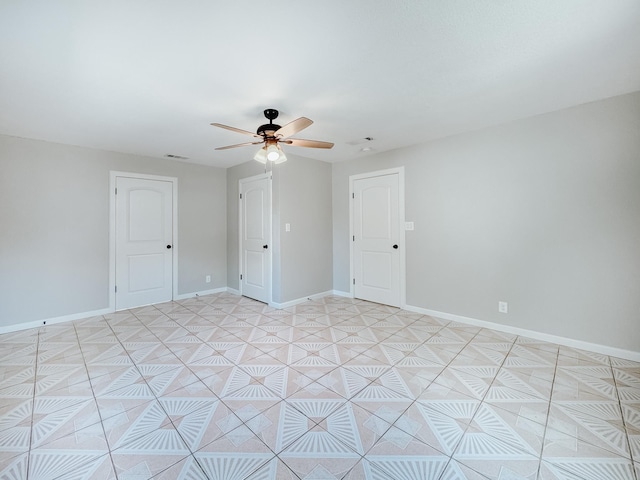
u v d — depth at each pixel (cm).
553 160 293
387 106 274
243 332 337
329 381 232
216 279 527
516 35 177
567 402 203
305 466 152
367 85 234
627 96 257
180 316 396
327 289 496
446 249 371
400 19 162
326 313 405
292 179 445
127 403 204
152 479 145
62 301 377
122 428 180
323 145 287
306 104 266
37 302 360
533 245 308
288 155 440
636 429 177
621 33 176
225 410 197
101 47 183
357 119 305
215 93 244
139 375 242
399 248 419
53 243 371
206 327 354
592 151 273
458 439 170
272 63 203
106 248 410
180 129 326
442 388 221
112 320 381
